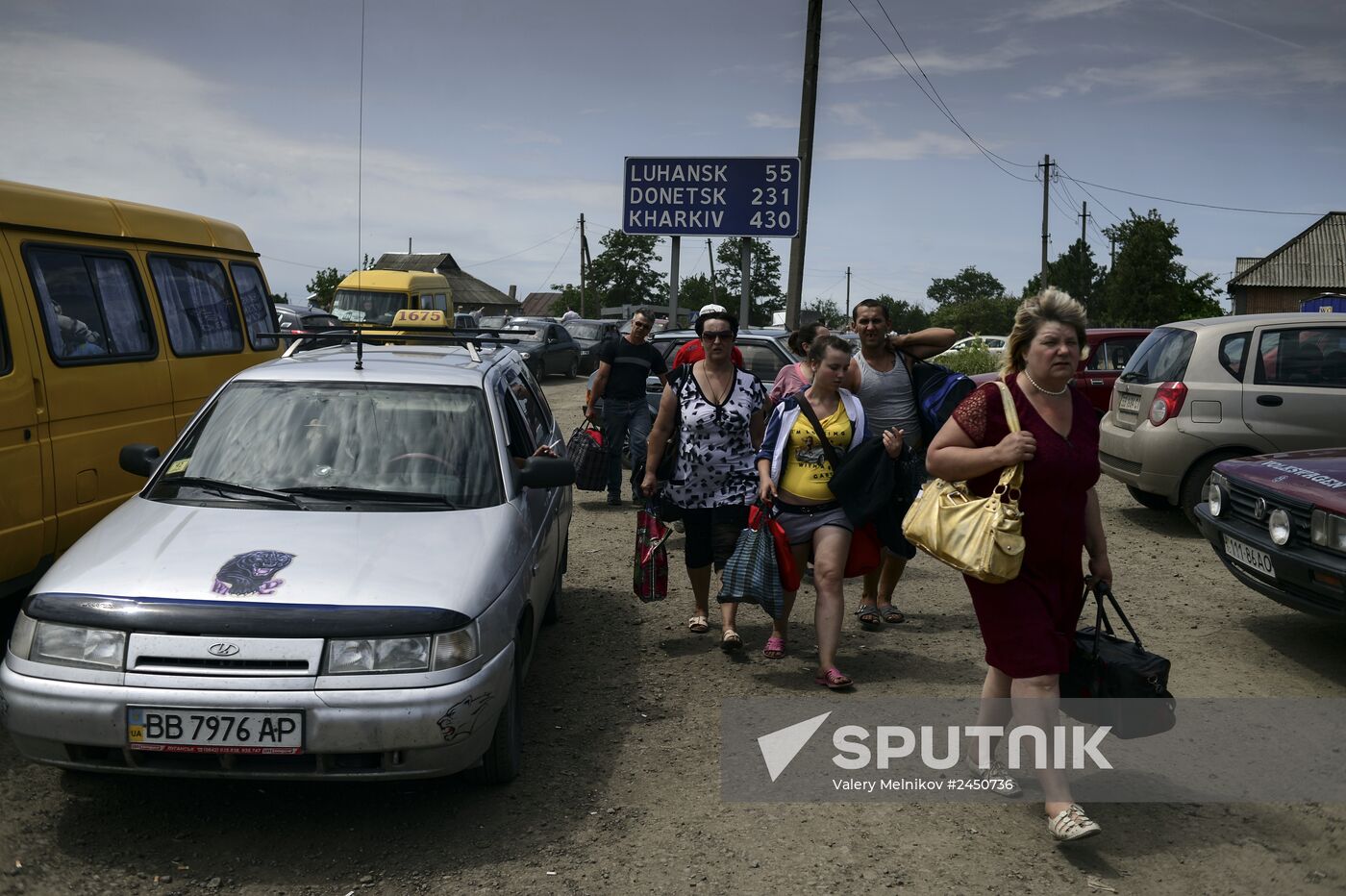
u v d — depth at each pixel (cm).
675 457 632
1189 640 670
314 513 464
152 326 720
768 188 1551
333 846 402
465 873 383
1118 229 5150
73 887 367
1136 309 4975
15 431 564
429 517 470
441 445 513
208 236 838
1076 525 404
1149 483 977
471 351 611
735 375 622
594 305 8900
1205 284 5072
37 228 604
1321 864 394
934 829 421
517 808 434
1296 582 591
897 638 666
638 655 630
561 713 537
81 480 620
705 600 667
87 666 386
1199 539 980
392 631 393
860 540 584
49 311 605
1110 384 1384
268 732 380
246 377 547
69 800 433
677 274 1577
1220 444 945
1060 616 418
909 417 623
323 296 6062
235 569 412
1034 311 397
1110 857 399
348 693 383
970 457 396
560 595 687
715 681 586
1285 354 952
